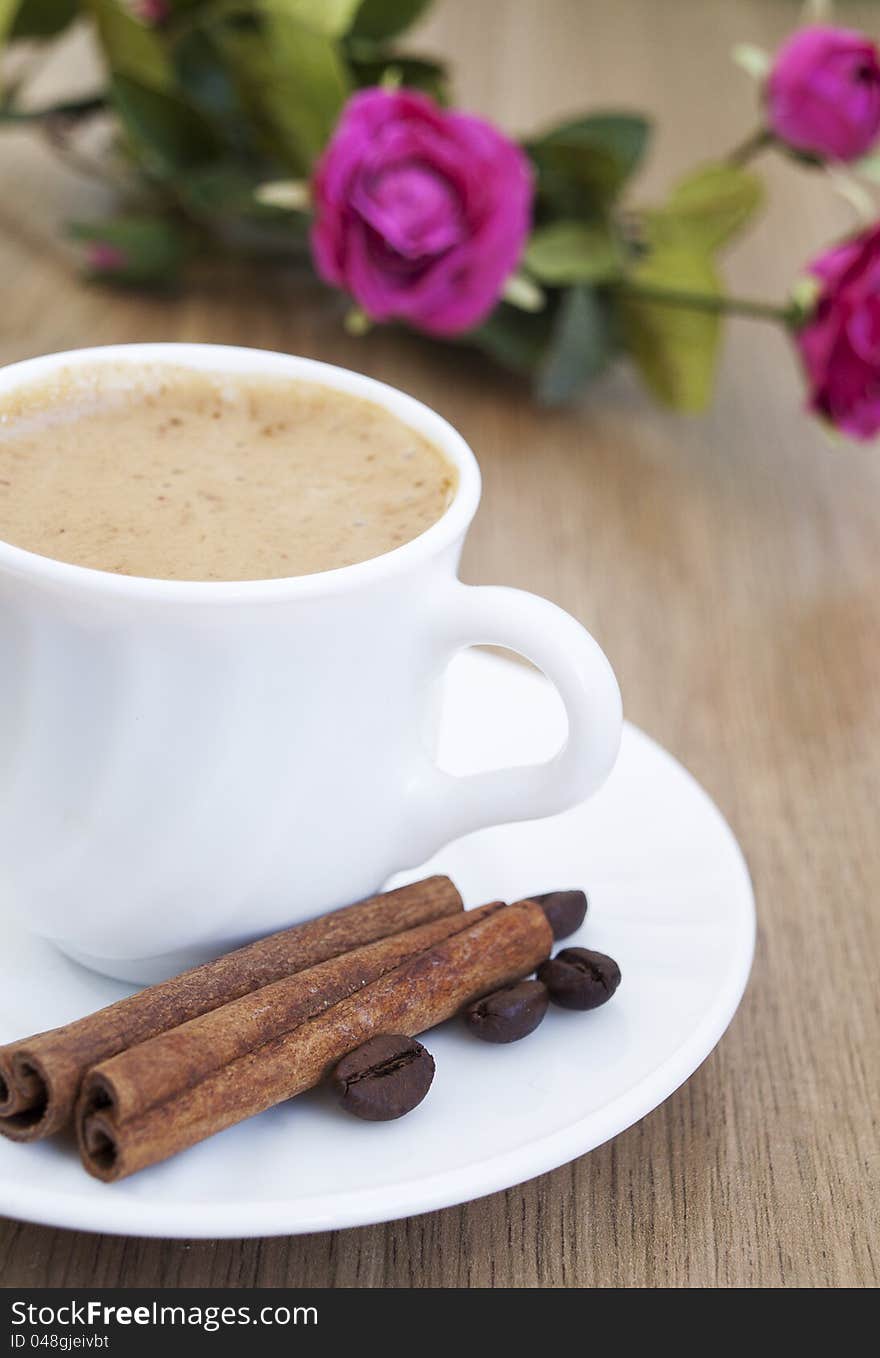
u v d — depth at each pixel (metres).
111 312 0.60
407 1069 0.34
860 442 0.55
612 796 0.40
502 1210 0.36
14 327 0.57
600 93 0.84
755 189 0.56
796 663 0.49
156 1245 0.35
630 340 0.58
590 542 0.53
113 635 0.33
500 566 0.51
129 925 0.36
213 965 0.35
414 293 0.53
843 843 0.44
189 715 0.34
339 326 0.63
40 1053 0.33
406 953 0.36
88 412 0.39
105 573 0.33
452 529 0.35
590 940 0.38
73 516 0.36
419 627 0.35
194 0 0.60
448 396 0.59
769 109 0.58
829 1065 0.39
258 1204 0.32
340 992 0.35
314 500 0.37
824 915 0.42
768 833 0.44
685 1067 0.35
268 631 0.33
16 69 0.75
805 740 0.47
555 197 0.58
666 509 0.55
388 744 0.36
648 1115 0.37
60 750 0.34
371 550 0.36
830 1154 0.37
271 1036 0.34
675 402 0.58
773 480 0.58
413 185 0.53
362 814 0.36
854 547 0.54
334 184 0.52
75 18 0.63
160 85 0.59
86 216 0.66
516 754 0.42
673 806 0.40
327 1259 0.35
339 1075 0.34
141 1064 0.33
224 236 0.66
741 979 0.37
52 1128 0.33
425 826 0.37
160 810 0.34
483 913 0.37
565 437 0.58
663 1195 0.36
